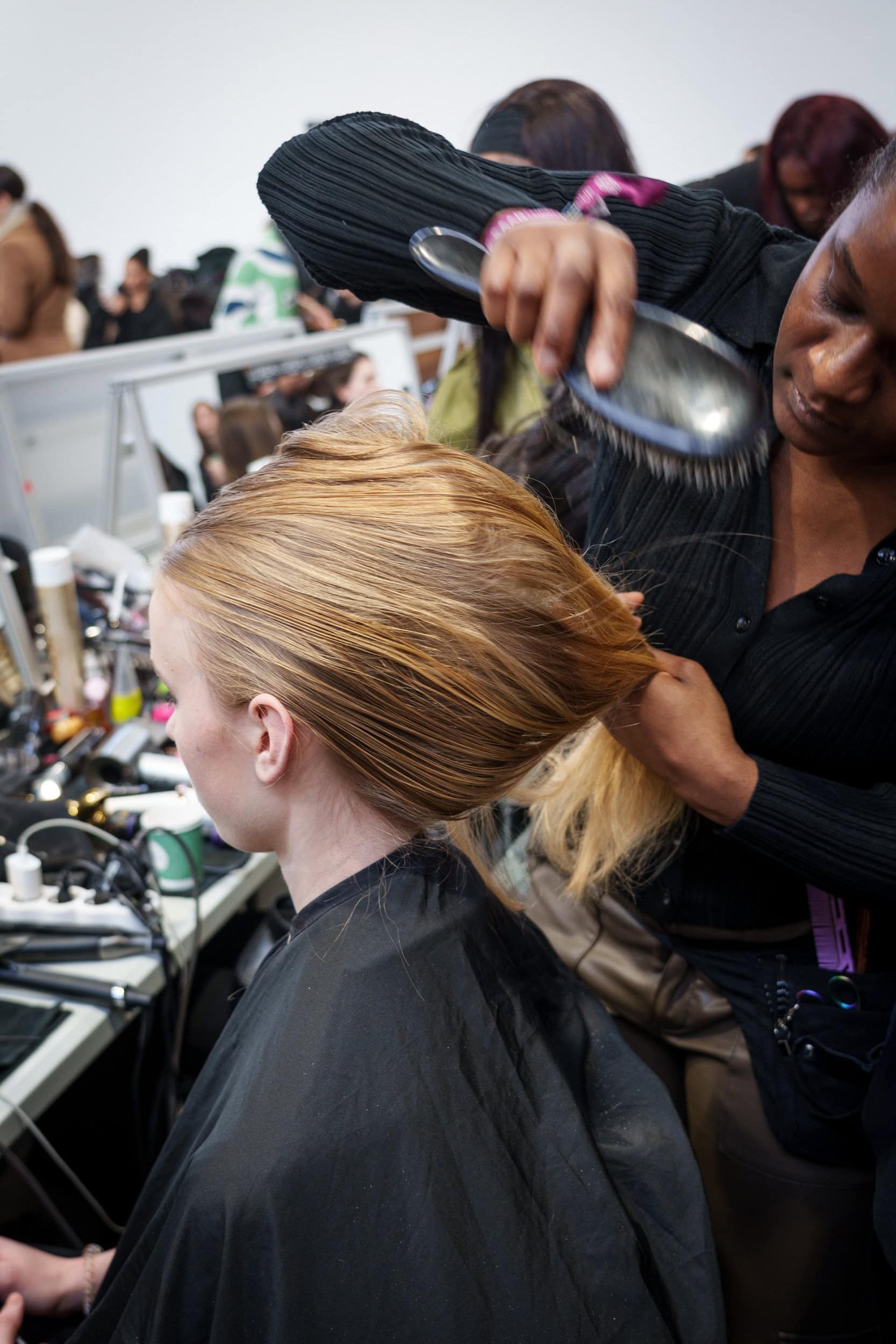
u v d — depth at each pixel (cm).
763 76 304
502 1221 58
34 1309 90
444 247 52
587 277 47
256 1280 56
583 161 134
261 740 60
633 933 90
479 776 61
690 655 73
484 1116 60
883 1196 73
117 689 149
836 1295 88
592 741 84
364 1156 57
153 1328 57
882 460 62
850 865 70
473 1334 56
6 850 113
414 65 307
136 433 172
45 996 101
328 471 59
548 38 306
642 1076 75
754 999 85
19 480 163
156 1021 126
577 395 49
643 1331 58
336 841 64
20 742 139
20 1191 122
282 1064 59
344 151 66
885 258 48
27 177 292
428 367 268
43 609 147
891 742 73
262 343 210
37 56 285
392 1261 56
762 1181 87
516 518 59
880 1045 81
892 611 68
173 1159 68
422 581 56
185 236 304
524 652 58
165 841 113
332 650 56
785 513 69
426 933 63
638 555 73
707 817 71
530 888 98
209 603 58
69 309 231
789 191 164
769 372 68
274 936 111
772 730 74
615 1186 66
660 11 299
